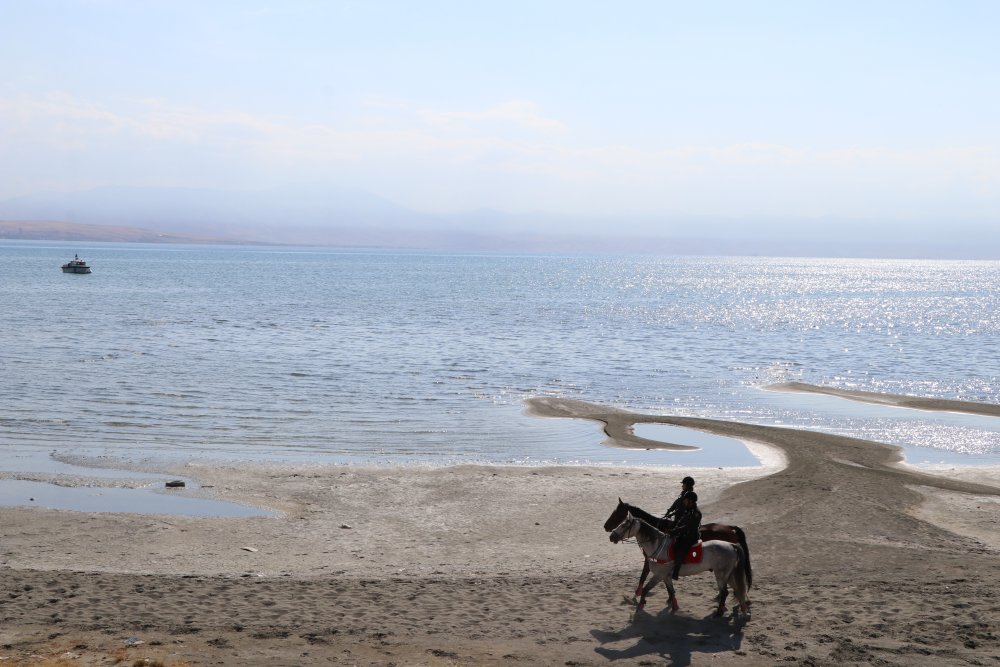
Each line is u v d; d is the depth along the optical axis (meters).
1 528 21.09
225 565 18.78
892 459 31.14
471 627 14.17
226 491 25.27
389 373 50.50
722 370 55.94
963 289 199.25
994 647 12.99
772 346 71.31
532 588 16.81
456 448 32.09
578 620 14.60
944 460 31.72
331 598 15.79
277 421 36.09
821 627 14.04
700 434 35.41
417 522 22.64
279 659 12.45
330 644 13.16
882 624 14.09
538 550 20.44
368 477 27.11
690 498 15.02
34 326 71.25
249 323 78.94
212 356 55.72
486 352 62.00
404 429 35.25
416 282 174.38
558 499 24.94
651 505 24.27
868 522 22.33
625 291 160.25
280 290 134.75
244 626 13.84
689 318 98.75
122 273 181.75
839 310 119.56
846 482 26.67
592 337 74.69
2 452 29.58
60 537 20.55
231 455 29.98
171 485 25.56
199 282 153.12
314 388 44.47
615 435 34.75
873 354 66.81
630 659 12.73
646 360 60.09
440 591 16.48
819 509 23.48
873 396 46.25
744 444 33.62
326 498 24.75
